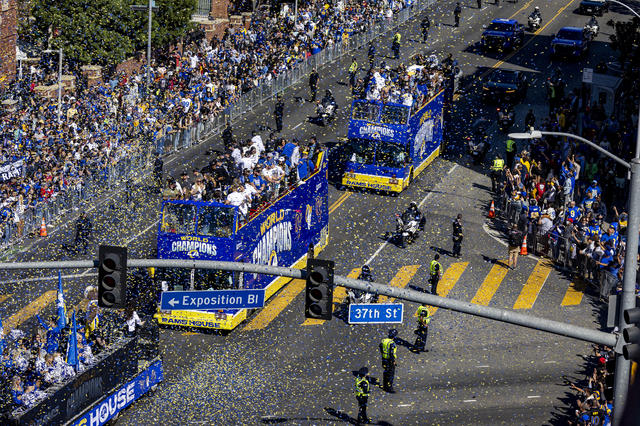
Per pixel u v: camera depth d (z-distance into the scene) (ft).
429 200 282.36
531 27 456.86
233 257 195.83
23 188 245.45
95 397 159.02
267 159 246.27
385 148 281.13
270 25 415.23
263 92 353.72
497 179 287.89
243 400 174.81
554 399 177.37
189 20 385.50
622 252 226.38
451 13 472.44
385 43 425.69
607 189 268.21
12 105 292.61
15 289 213.87
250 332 202.39
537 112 359.05
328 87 373.20
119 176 279.90
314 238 240.32
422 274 234.58
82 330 164.76
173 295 104.12
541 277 235.40
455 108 358.43
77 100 315.78
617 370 104.99
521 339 203.62
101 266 101.35
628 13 488.85
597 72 322.14
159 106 318.86
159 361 178.09
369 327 206.59
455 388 181.06
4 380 152.46
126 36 356.18
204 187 224.12
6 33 325.01
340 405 173.47
